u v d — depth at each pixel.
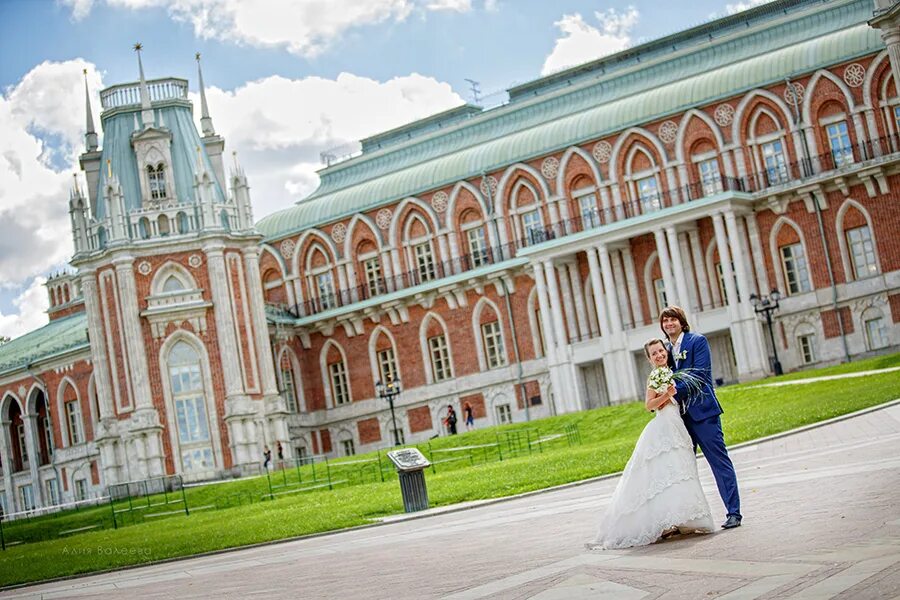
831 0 62.31
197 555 24.83
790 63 58.94
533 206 65.81
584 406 61.88
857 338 56.94
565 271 62.84
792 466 19.16
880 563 8.95
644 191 62.91
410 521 24.53
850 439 22.78
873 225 56.72
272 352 69.06
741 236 59.03
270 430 61.47
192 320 60.47
